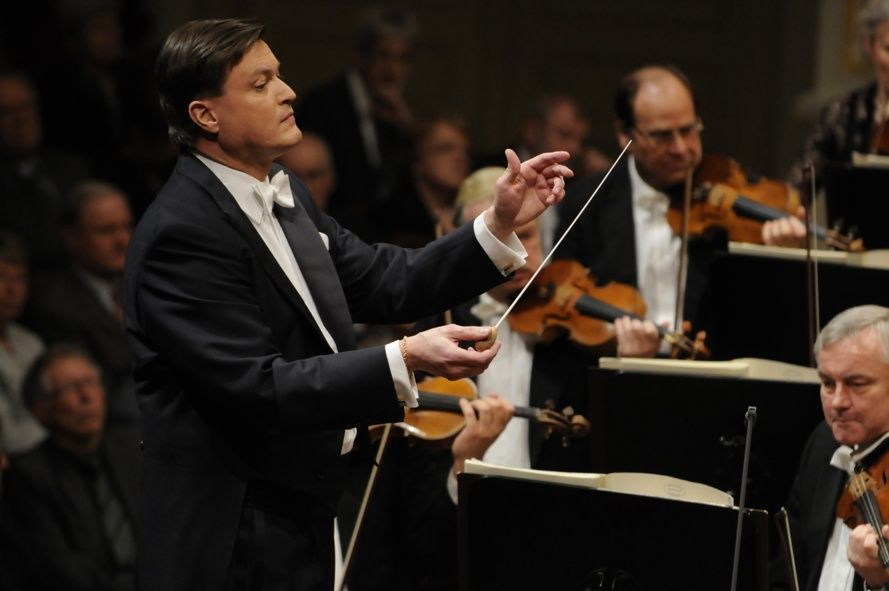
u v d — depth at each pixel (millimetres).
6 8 21312
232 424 8641
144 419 8797
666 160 12914
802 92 25109
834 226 12812
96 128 20781
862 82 21453
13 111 19188
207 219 8578
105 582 15383
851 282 11484
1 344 16891
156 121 20125
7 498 15398
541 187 8953
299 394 8273
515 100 26141
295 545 8719
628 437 10680
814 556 10211
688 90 13062
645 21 26016
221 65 8641
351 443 9133
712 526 9078
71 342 16516
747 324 11789
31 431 16453
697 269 13000
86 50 21000
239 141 8719
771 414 10453
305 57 25578
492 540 9531
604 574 9375
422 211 20062
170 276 8508
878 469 9773
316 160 19625
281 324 8656
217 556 8531
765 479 10656
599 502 9258
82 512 15594
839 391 9812
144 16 22547
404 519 11469
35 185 19344
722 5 25891
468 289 9117
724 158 13586
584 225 13219
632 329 11844
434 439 11320
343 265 9305
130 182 20047
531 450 11633
